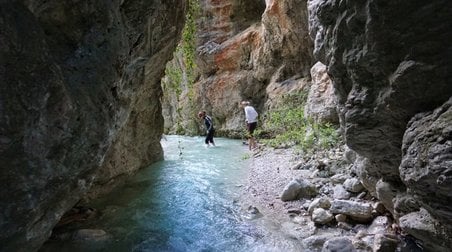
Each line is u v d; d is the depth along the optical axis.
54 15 3.04
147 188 6.61
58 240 4.27
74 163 3.12
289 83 12.69
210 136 11.85
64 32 3.17
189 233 4.47
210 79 15.55
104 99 3.49
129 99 4.73
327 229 4.18
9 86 2.33
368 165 3.82
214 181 6.95
